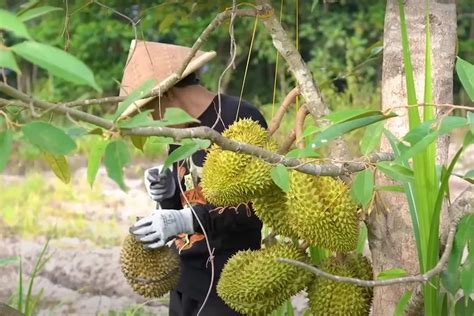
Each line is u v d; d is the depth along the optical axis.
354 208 2.52
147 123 1.80
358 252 2.83
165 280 3.03
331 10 14.70
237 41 14.16
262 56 14.24
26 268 6.53
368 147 2.21
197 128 2.00
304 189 2.49
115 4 10.87
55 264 6.61
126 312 5.08
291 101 2.74
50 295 5.98
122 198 9.29
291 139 2.70
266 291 2.68
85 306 5.75
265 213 2.66
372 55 3.52
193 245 3.36
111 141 1.81
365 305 2.66
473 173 2.31
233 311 3.36
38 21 13.96
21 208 8.64
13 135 1.71
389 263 2.64
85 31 13.64
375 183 2.66
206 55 3.26
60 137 1.68
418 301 2.50
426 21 2.41
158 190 3.40
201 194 3.21
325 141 2.09
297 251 2.71
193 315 3.50
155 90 2.63
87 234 7.70
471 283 2.26
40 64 1.50
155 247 2.97
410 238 2.63
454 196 7.91
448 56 2.69
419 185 2.38
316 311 2.67
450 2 2.70
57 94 13.75
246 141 2.64
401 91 2.69
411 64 2.52
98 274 6.37
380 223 2.64
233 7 2.57
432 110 2.39
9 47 1.50
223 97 3.33
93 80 1.50
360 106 12.48
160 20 4.17
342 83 14.32
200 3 3.51
